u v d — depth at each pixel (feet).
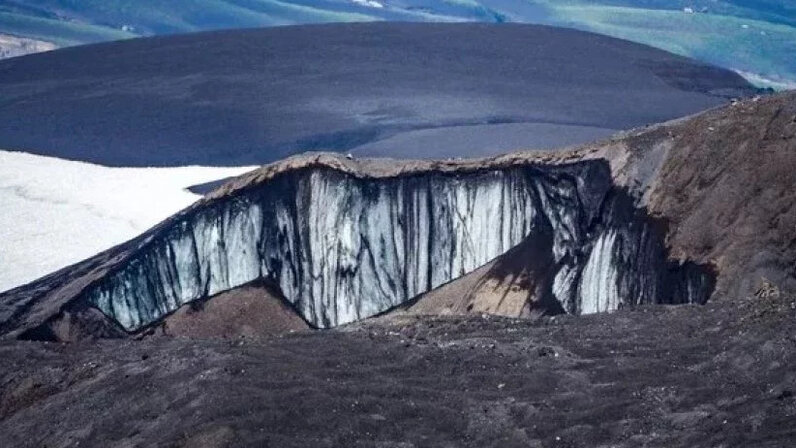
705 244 110.73
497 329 85.25
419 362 74.79
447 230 141.18
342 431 63.62
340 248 145.38
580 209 128.88
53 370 86.22
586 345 76.23
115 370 81.05
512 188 136.56
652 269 116.06
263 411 65.46
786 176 109.60
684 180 119.03
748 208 109.81
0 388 85.87
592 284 123.24
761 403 59.88
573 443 61.36
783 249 104.22
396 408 66.44
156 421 68.44
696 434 58.70
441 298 136.36
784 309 74.84
